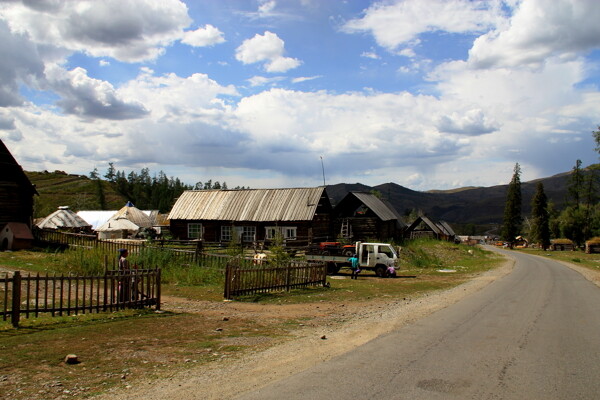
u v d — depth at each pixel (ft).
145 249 81.20
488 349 30.07
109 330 34.71
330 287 69.36
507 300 55.72
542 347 30.73
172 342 31.83
